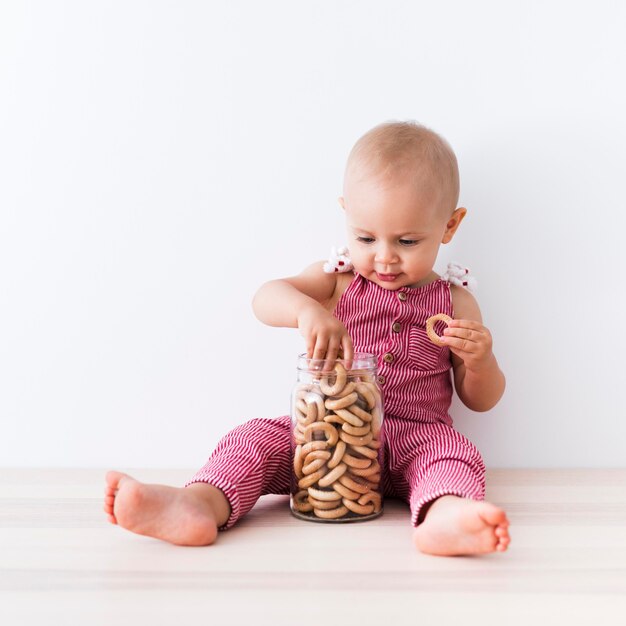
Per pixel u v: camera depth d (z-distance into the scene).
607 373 1.48
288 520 1.17
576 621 0.78
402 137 1.27
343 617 0.79
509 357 1.49
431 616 0.79
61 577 0.90
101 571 0.92
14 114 1.49
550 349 1.48
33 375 1.50
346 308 1.37
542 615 0.80
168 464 1.50
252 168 1.49
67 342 1.50
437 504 1.04
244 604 0.82
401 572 0.92
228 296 1.49
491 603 0.83
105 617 0.79
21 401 1.50
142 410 1.50
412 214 1.24
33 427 1.50
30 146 1.49
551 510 1.19
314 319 1.20
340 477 1.15
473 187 1.48
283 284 1.31
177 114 1.48
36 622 0.78
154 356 1.50
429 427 1.31
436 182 1.25
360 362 1.18
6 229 1.50
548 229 1.48
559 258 1.48
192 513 1.01
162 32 1.48
